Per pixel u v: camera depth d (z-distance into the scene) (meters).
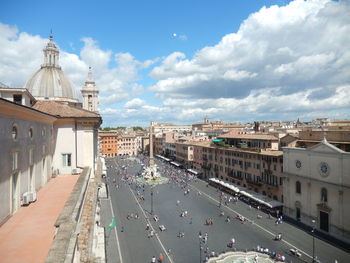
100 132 179.88
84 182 17.59
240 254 36.31
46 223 12.12
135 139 191.75
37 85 53.47
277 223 47.03
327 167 41.69
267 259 34.69
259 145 66.88
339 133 45.22
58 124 25.67
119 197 70.56
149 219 52.62
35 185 18.19
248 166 67.12
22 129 15.46
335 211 40.44
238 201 63.75
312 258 34.56
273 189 57.34
